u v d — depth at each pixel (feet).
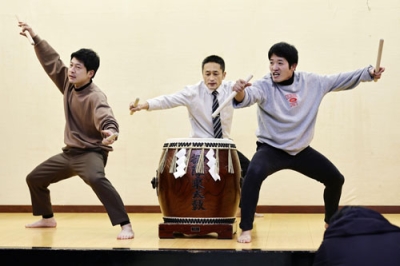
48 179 15.38
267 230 15.20
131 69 20.92
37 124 21.18
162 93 20.79
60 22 21.09
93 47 21.02
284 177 20.24
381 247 8.79
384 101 19.86
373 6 19.93
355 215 9.20
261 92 13.46
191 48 20.67
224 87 16.10
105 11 21.02
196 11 20.63
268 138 13.71
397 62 19.79
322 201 20.11
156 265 11.66
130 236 13.60
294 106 13.55
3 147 21.24
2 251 12.03
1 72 21.26
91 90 15.01
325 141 20.03
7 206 21.15
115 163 20.89
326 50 20.10
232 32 20.47
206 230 13.34
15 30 21.27
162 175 13.67
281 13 20.27
